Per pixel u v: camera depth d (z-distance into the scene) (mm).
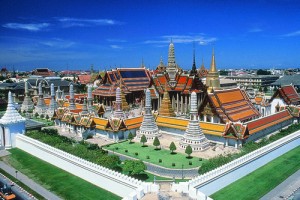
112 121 109688
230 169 68062
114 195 64500
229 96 117500
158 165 83688
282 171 76125
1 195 63656
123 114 125375
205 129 103562
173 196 56438
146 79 195375
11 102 101750
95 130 115938
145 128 109000
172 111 124438
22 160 88312
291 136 94500
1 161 88062
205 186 62219
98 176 68875
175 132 113875
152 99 158875
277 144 86312
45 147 86438
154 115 122062
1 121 100562
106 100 177125
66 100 164500
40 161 86750
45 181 72625
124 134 111312
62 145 89375
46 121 146500
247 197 62250
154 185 58344
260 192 64500
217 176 64625
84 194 65375
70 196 64625
